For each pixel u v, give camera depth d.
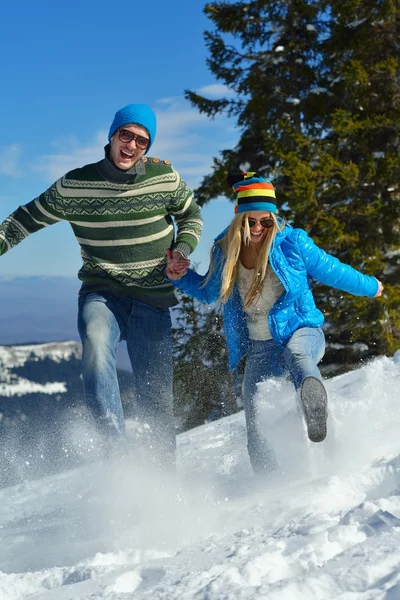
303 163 16.50
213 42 18.91
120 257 3.97
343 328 16.55
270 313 3.81
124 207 3.90
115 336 3.91
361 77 16.83
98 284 4.02
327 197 17.22
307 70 18.34
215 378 7.29
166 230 4.03
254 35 18.97
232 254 3.76
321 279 3.94
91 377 3.70
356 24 17.97
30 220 4.01
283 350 3.79
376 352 16.56
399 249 17.03
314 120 18.31
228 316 3.96
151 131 3.85
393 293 16.00
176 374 7.40
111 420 3.63
